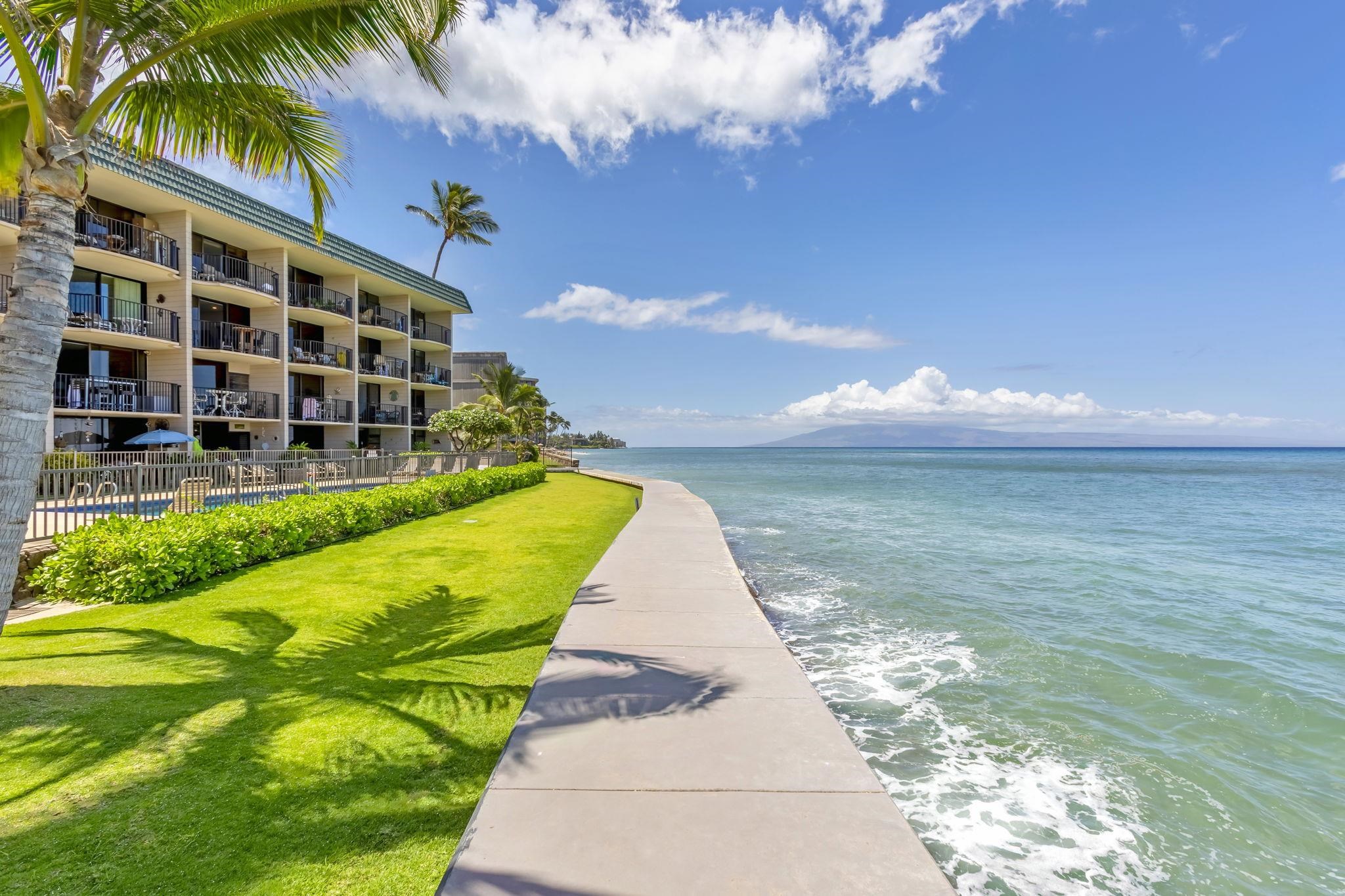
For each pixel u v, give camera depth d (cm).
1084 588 966
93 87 426
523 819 241
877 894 201
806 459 10812
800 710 354
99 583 609
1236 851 331
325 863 236
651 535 1066
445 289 3306
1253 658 649
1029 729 472
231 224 2003
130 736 333
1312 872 316
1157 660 638
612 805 253
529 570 803
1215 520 1955
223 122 569
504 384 3859
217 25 448
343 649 489
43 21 454
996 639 691
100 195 1728
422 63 526
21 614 566
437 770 307
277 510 880
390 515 1198
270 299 2150
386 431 3066
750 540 1406
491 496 1855
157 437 1623
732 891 201
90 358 1741
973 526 1712
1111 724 485
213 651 475
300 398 2483
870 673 582
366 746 329
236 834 252
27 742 324
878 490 3139
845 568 1086
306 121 617
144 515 861
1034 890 296
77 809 266
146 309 1814
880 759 422
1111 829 348
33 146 387
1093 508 2302
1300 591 969
